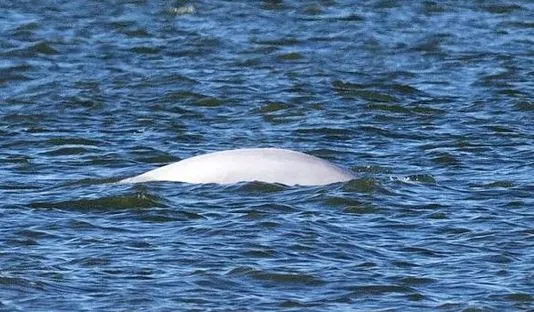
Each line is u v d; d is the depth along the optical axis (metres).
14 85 116.38
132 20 152.12
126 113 103.50
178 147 91.50
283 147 92.00
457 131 96.44
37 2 162.88
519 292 59.47
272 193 74.81
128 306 57.28
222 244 65.69
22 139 92.75
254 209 71.56
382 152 89.81
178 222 69.56
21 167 84.12
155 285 59.88
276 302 58.12
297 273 61.47
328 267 62.59
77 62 127.69
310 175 77.06
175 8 159.25
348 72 123.31
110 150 89.62
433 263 63.56
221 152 78.88
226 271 61.75
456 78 120.62
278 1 164.12
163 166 80.12
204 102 107.56
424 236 67.81
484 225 69.69
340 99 109.31
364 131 96.50
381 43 139.12
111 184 77.69
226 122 100.50
